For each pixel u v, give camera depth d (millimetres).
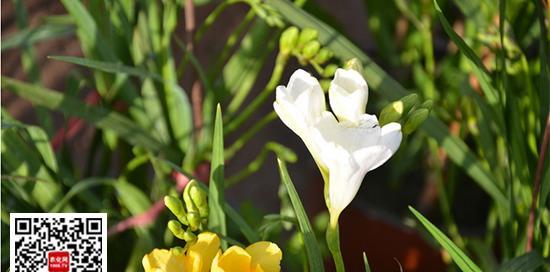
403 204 1021
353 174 558
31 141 805
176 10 836
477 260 915
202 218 624
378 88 749
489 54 907
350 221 1048
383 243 1021
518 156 736
